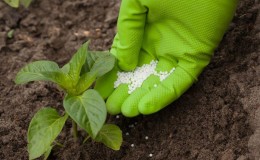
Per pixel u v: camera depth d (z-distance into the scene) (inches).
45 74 23.7
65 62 29.7
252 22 28.0
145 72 25.7
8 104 27.7
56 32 31.1
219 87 26.2
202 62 25.1
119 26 25.0
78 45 30.4
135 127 26.1
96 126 22.0
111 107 25.1
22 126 26.8
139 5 24.4
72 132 26.3
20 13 32.0
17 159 25.7
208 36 24.4
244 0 28.9
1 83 28.7
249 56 26.6
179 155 25.0
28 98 27.7
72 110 22.5
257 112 24.6
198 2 23.6
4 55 30.2
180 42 24.8
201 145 24.9
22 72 24.4
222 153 24.4
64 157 25.5
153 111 24.6
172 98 24.8
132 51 25.1
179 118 25.8
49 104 27.6
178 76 24.9
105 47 30.0
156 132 25.8
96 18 31.8
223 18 24.1
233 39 27.4
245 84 25.7
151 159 25.1
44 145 23.3
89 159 25.4
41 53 30.1
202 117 25.5
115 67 25.6
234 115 25.1
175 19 24.5
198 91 26.2
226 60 27.0
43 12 32.2
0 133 26.5
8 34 31.1
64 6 32.3
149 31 25.6
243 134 24.7
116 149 24.0
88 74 24.0
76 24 31.6
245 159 23.7
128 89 25.4
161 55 25.7
